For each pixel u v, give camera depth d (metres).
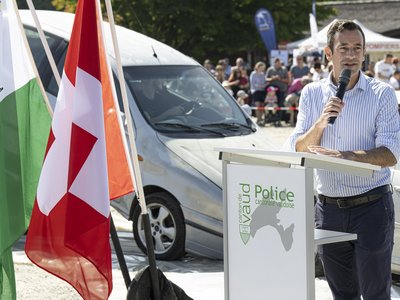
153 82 12.79
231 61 61.28
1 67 6.68
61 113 6.06
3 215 6.51
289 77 34.53
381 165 6.50
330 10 57.00
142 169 11.96
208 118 12.75
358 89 6.66
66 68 6.14
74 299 8.86
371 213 6.62
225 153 6.27
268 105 33.31
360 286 6.79
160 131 12.15
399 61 33.81
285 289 6.04
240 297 6.27
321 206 6.83
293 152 5.83
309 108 6.85
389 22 63.31
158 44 13.76
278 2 54.34
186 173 11.66
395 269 9.91
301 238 5.93
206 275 10.54
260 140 12.73
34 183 6.75
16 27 6.78
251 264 6.20
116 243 6.76
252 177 6.15
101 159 5.98
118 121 6.75
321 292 9.36
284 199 6.00
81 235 5.86
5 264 6.64
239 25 54.62
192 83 13.16
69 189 5.90
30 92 6.83
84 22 6.06
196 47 55.72
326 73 32.44
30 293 9.02
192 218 11.57
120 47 13.20
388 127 6.60
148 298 6.41
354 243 6.73
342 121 6.66
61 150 5.97
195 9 52.81
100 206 5.92
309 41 38.94
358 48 6.62
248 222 6.20
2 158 6.57
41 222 5.96
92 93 6.04
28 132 6.78
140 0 52.62
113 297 9.19
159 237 11.81
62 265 5.97
